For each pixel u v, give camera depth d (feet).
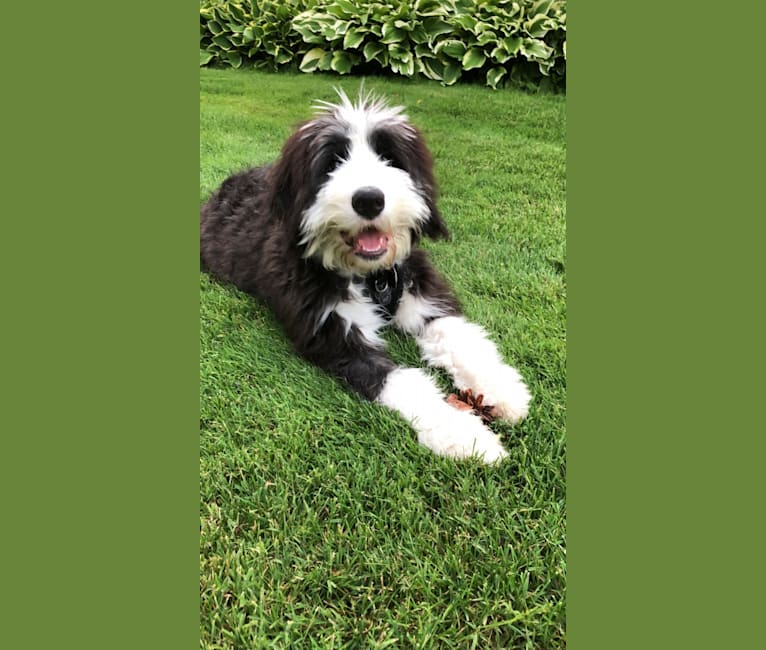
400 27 4.89
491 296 3.32
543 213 3.56
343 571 2.11
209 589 2.07
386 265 2.94
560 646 1.96
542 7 4.62
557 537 2.19
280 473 2.40
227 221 3.62
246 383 2.79
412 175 2.93
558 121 4.18
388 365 2.90
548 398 2.69
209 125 4.15
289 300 3.03
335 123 2.84
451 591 2.06
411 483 2.34
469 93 4.63
